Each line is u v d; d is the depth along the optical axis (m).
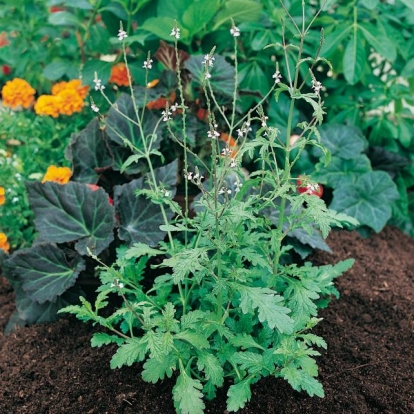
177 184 1.02
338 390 0.74
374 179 1.10
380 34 1.07
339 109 1.24
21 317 0.89
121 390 0.75
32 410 0.74
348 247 1.03
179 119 1.02
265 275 0.73
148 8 1.13
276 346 0.70
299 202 0.66
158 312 0.73
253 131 1.09
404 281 0.96
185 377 0.65
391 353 0.81
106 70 1.12
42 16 1.32
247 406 0.72
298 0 1.09
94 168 1.00
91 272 0.91
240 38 1.16
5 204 1.06
